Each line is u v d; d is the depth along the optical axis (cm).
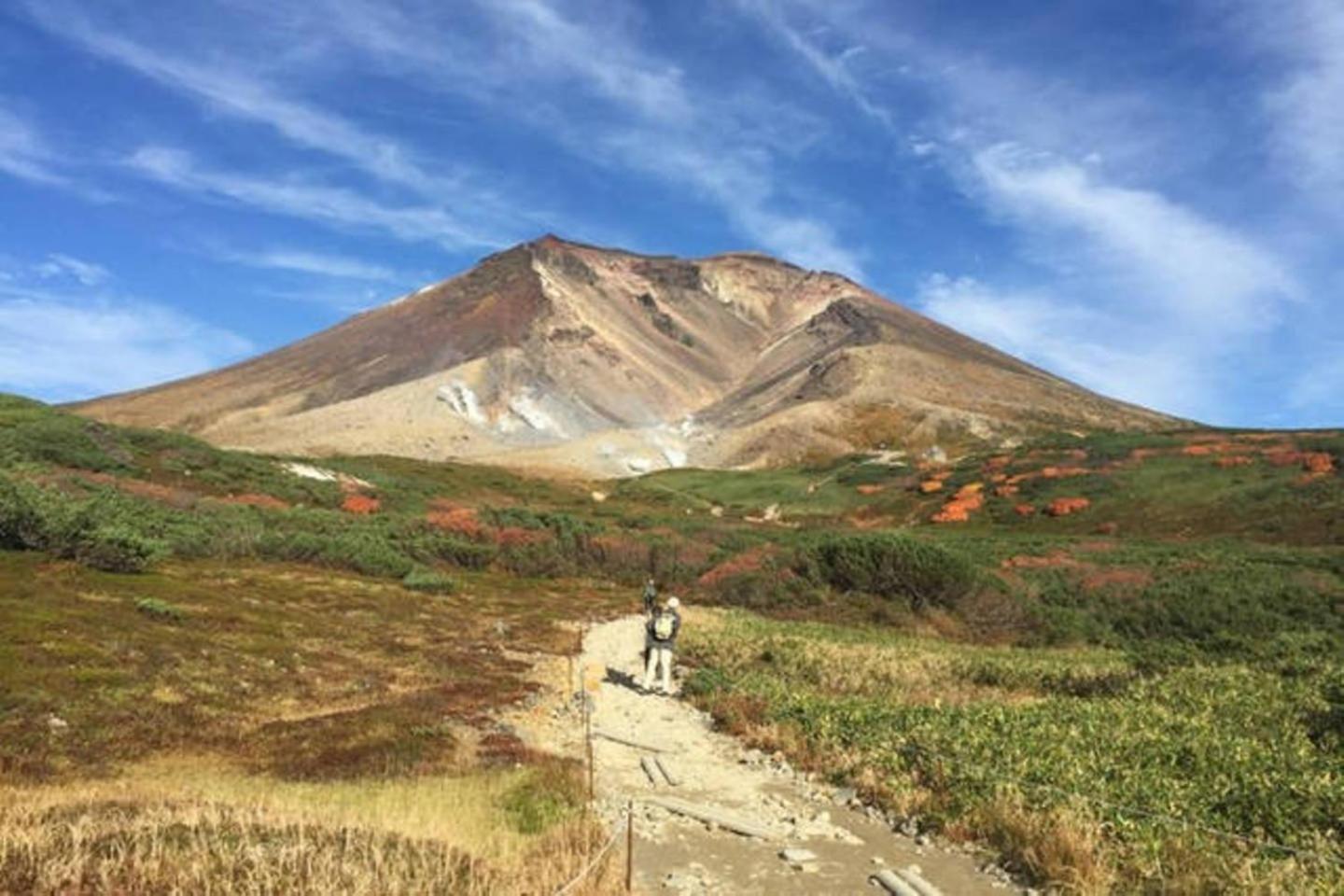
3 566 2742
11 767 1352
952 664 2738
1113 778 1279
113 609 2473
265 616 2894
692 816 1261
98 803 1079
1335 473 8975
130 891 798
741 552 6141
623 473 17525
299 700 2017
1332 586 4562
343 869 877
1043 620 4134
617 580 5844
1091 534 8812
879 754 1491
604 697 2273
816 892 985
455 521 6431
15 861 845
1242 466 9831
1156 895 939
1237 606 4212
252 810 1052
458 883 888
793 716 1864
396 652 2723
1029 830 1097
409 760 1539
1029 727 1605
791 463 18662
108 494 4656
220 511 5412
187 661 2122
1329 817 1103
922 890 970
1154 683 2253
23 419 7062
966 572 4331
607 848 1009
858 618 4181
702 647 3038
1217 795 1202
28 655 1886
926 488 11419
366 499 7625
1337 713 1759
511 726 1894
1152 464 10544
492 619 3772
